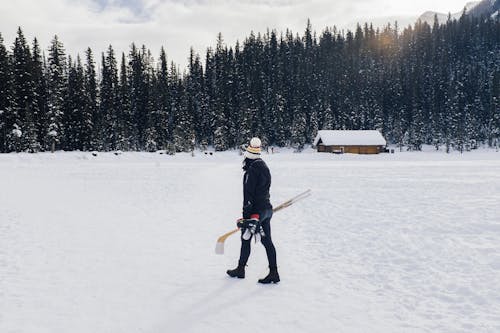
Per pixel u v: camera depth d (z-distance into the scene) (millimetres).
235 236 7453
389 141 102312
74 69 72312
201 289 4570
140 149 74938
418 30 175250
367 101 108812
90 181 19859
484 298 4137
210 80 109500
